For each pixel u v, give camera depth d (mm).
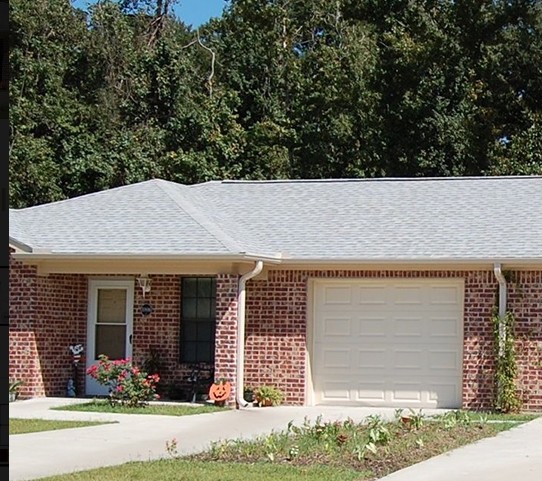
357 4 42812
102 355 21641
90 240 21344
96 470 11984
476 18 39781
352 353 21469
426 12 40500
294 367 21422
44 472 11828
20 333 21391
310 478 11625
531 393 20109
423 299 21109
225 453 13492
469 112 38906
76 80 37344
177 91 37438
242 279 20625
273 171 38188
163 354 22359
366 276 21344
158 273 21062
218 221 22688
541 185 23766
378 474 12117
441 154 38406
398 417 17062
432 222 22250
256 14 42344
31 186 34062
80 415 18406
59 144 35375
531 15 40000
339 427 15422
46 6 36031
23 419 17656
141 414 18781
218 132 37469
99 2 38000
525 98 40281
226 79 41562
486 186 24062
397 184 24688
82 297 22750
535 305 20203
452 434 15672
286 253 21375
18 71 35000
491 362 20359
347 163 39062
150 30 42500
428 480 11547
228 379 20516
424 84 38750
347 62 39281
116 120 36719
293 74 40719
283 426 17250
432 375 20969
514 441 15164
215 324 21734
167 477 11555
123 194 23469
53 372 21984
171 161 35906
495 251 20391
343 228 22422
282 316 21578
